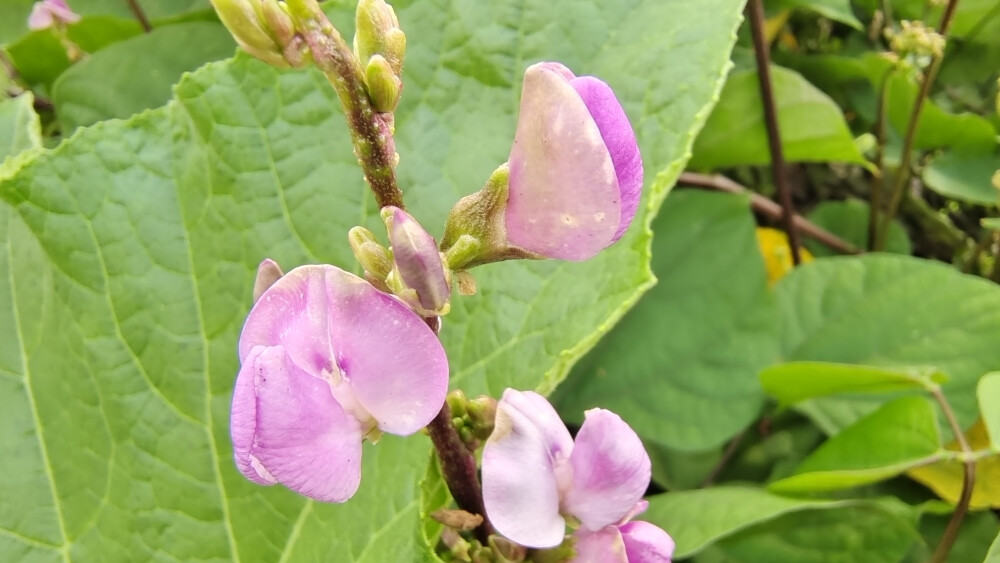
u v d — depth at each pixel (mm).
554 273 175
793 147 275
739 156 280
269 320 101
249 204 188
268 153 189
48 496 179
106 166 184
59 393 181
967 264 285
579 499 122
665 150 174
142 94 250
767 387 230
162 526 180
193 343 184
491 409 131
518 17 192
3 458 178
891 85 282
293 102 190
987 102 316
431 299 97
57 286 182
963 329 239
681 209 262
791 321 258
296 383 95
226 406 184
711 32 178
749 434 255
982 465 217
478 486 134
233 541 181
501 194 103
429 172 192
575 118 93
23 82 292
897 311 248
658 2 188
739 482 241
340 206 190
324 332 99
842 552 211
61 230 181
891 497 216
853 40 329
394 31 100
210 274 186
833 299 258
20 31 318
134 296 183
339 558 164
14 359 181
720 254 251
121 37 284
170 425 182
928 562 210
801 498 209
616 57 186
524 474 114
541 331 170
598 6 190
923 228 325
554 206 99
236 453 96
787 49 316
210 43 253
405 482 160
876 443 206
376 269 105
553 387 161
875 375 210
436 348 101
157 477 181
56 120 296
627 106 181
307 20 95
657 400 238
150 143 186
